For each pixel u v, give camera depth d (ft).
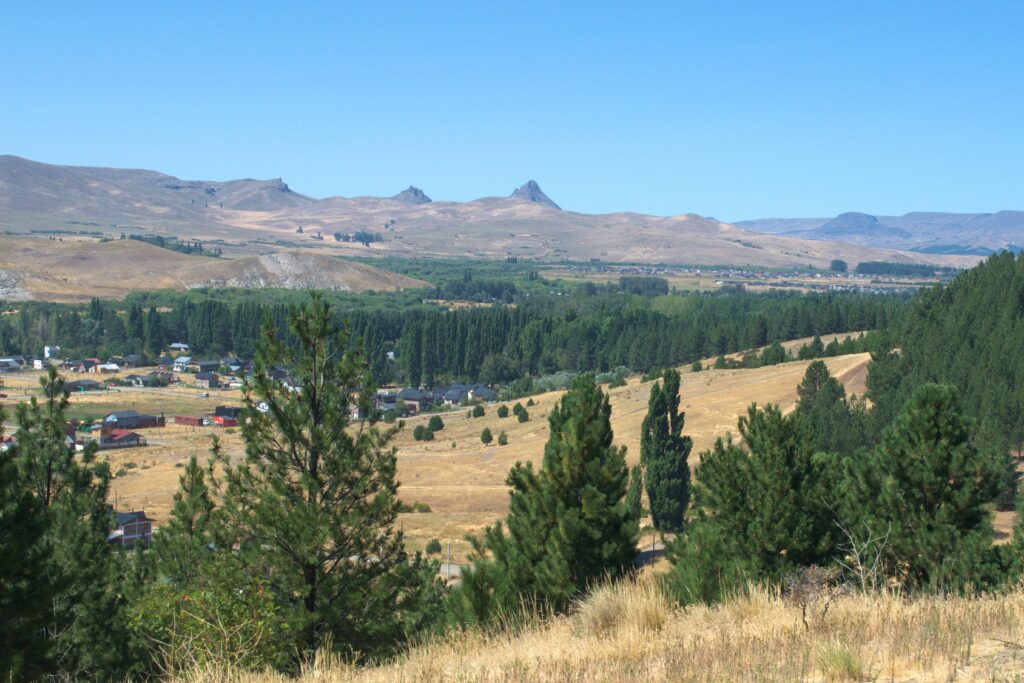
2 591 37.76
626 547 67.92
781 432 64.95
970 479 62.03
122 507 249.96
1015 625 29.73
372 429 64.54
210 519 61.93
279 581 58.03
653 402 204.74
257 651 42.11
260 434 62.18
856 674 24.93
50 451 69.36
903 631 29.53
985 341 312.71
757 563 59.31
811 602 36.22
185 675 37.14
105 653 58.95
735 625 35.01
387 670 33.68
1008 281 373.20
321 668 35.83
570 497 69.21
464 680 28.73
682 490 199.00
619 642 33.01
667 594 42.65
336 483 62.64
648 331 605.73
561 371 615.57
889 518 62.23
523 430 383.86
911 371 303.27
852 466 68.44
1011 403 233.14
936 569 56.75
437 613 59.77
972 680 23.72
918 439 63.26
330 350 63.82
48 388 70.38
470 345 645.10
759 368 434.71
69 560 61.82
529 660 31.68
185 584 57.82
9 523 38.27
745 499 64.03
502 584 51.39
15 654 37.93
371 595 60.54
